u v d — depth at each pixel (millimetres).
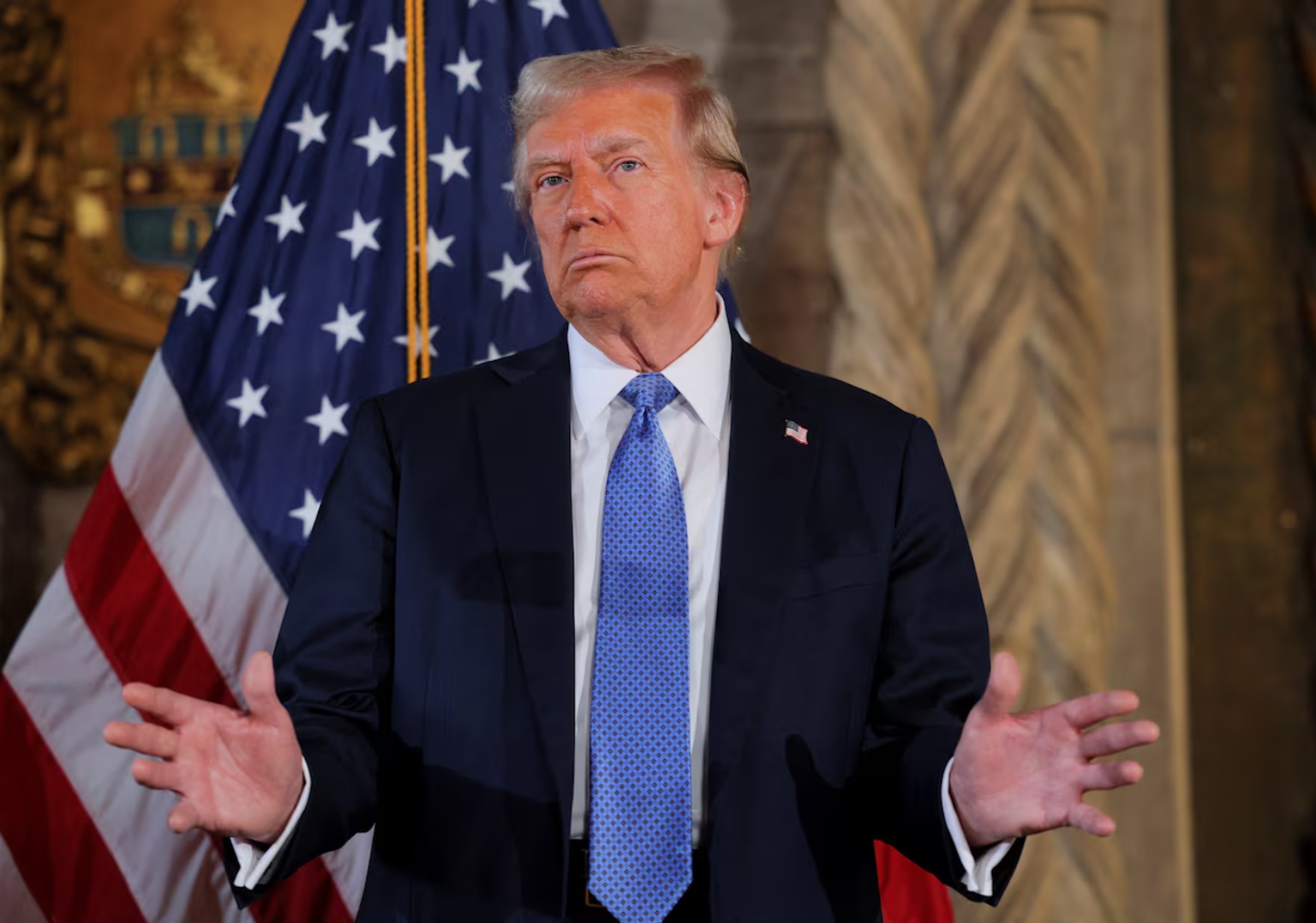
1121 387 12328
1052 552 11789
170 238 13438
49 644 8625
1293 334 12555
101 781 8594
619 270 5594
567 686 5332
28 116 13445
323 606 5707
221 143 13445
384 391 8930
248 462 8820
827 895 5285
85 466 13344
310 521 8820
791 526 5605
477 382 6066
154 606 8695
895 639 5730
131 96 13523
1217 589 12523
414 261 9000
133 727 4465
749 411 5867
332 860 8766
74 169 13492
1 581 13062
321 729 5281
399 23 9195
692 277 5809
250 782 4590
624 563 5434
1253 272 12594
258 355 8898
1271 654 12461
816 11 12250
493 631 5453
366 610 5703
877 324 11406
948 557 5863
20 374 13336
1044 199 11977
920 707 5543
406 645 5543
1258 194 12641
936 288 11750
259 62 13477
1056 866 11664
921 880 8836
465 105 9156
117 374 13406
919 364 11398
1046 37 12070
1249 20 12664
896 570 5836
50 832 8562
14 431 13273
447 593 5523
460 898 5227
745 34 12305
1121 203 12406
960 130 11727
